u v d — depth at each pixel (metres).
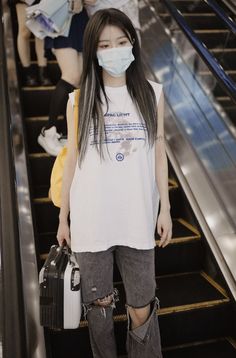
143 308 1.65
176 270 2.53
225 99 3.03
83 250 1.55
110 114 1.54
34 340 1.80
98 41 1.53
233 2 3.81
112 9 1.57
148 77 3.93
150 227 1.59
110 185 1.54
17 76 3.41
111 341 1.71
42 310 1.57
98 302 1.63
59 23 2.63
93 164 1.53
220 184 2.82
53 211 2.57
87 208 1.54
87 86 1.54
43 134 2.89
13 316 1.37
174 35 3.95
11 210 1.67
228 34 3.21
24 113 3.23
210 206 2.69
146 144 1.57
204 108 3.30
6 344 1.30
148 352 1.72
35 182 2.84
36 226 2.31
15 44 3.89
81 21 2.79
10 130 2.03
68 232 1.66
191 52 3.55
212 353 2.16
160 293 2.32
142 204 1.56
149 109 1.56
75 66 2.81
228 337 2.30
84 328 2.05
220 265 2.35
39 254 2.22
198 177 2.90
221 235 2.50
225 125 3.01
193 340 2.24
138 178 1.54
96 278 1.59
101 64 1.53
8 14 4.09
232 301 2.23
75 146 1.58
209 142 3.14
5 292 1.44
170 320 2.17
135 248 1.57
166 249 2.48
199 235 2.55
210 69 2.55
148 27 4.49
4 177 1.78
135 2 2.84
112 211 1.55
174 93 3.76
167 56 4.10
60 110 2.88
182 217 2.85
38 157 2.82
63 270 1.56
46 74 3.59
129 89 1.58
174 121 3.42
